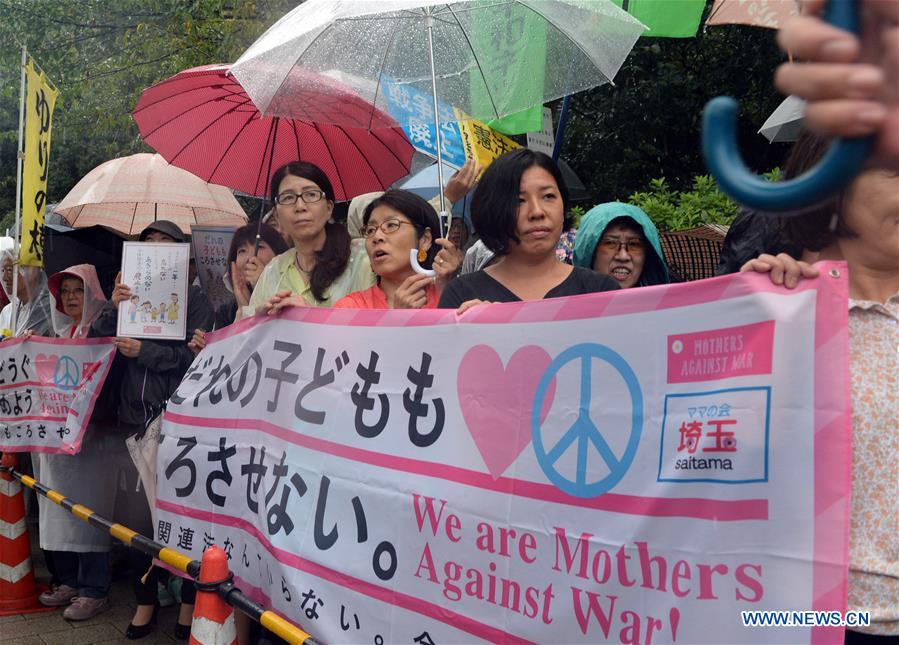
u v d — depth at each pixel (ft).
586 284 8.54
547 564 6.15
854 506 5.28
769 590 4.88
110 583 15.93
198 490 10.30
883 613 5.20
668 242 14.51
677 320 5.60
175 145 14.46
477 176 13.52
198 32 32.40
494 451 6.71
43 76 17.57
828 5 2.24
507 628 6.36
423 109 12.84
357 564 7.65
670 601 5.34
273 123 14.01
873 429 5.27
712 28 22.93
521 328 6.66
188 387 10.96
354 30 10.95
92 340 15.08
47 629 14.73
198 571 9.41
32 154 17.19
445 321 7.35
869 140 2.23
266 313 9.75
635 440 5.73
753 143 23.86
